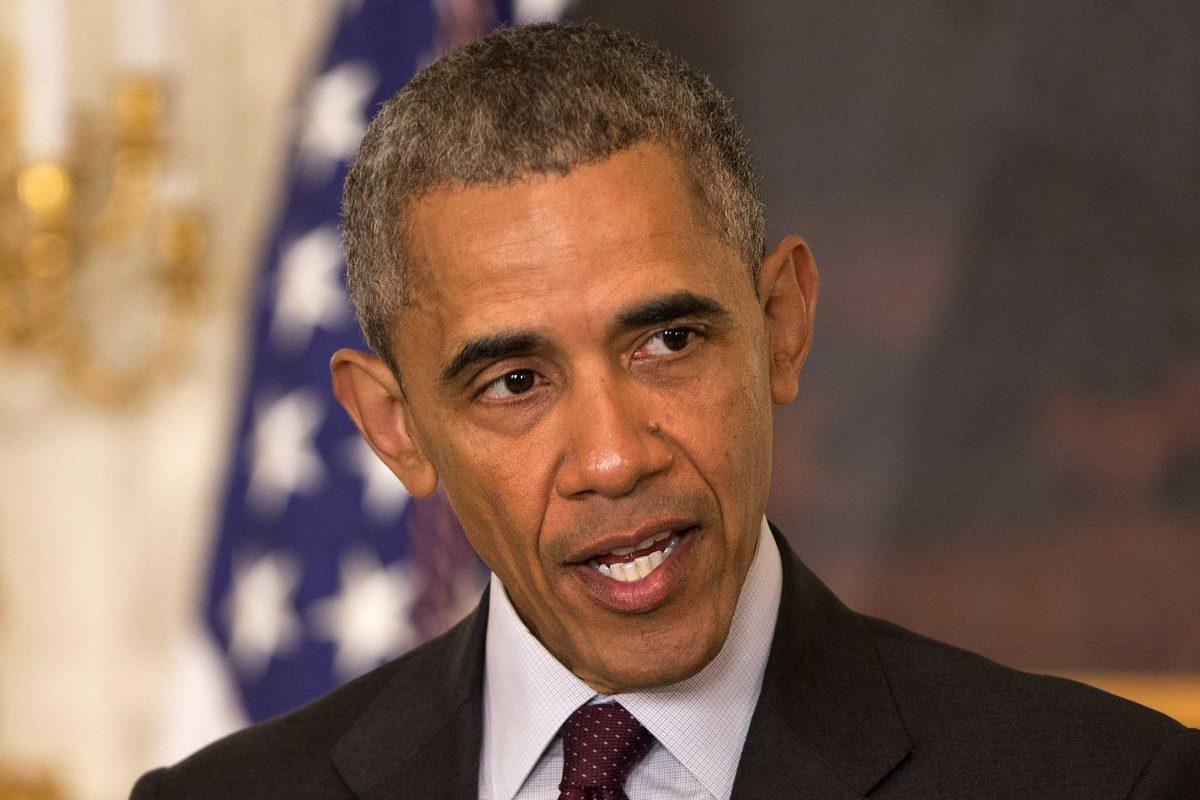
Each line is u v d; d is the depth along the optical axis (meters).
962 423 10.46
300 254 10.70
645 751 4.66
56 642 12.05
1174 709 9.96
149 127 11.48
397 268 4.41
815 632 4.89
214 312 11.80
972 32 10.48
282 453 10.62
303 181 10.80
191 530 11.80
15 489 12.09
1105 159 10.22
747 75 10.88
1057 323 10.30
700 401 4.21
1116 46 10.18
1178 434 10.06
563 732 4.75
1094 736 4.54
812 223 10.76
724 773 4.63
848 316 10.68
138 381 11.84
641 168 4.14
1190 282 10.05
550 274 4.07
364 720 5.34
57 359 11.88
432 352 4.36
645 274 4.07
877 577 10.59
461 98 4.24
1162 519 10.08
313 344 10.64
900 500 10.56
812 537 10.70
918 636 5.08
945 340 10.50
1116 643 10.15
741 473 4.31
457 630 5.48
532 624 4.84
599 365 4.13
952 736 4.63
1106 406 10.20
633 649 4.30
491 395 4.32
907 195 10.60
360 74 10.72
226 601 10.66
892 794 4.54
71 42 11.78
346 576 10.35
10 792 12.02
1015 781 4.49
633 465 4.08
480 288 4.14
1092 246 10.23
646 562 4.27
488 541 4.59
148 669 11.90
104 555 11.95
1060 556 10.27
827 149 10.74
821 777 4.57
